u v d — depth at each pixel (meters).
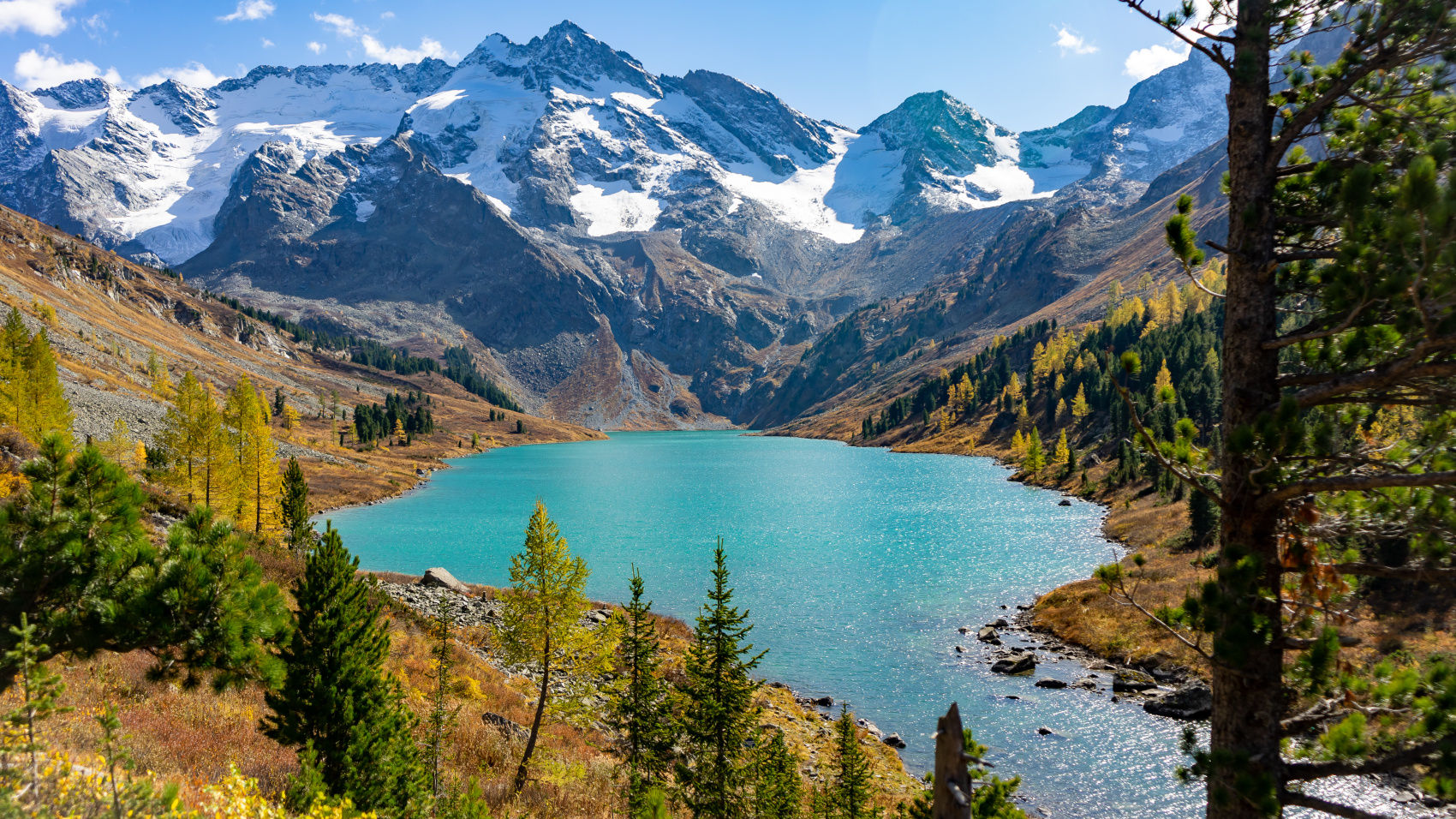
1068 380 178.00
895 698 39.28
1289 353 9.89
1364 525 8.79
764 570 68.75
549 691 32.94
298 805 12.09
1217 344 139.38
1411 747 7.52
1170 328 167.25
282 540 53.69
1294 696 8.94
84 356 133.38
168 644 14.03
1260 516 8.90
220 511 55.66
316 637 14.91
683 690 22.30
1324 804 7.91
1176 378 136.38
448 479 160.62
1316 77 9.59
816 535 85.44
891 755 32.09
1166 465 9.97
